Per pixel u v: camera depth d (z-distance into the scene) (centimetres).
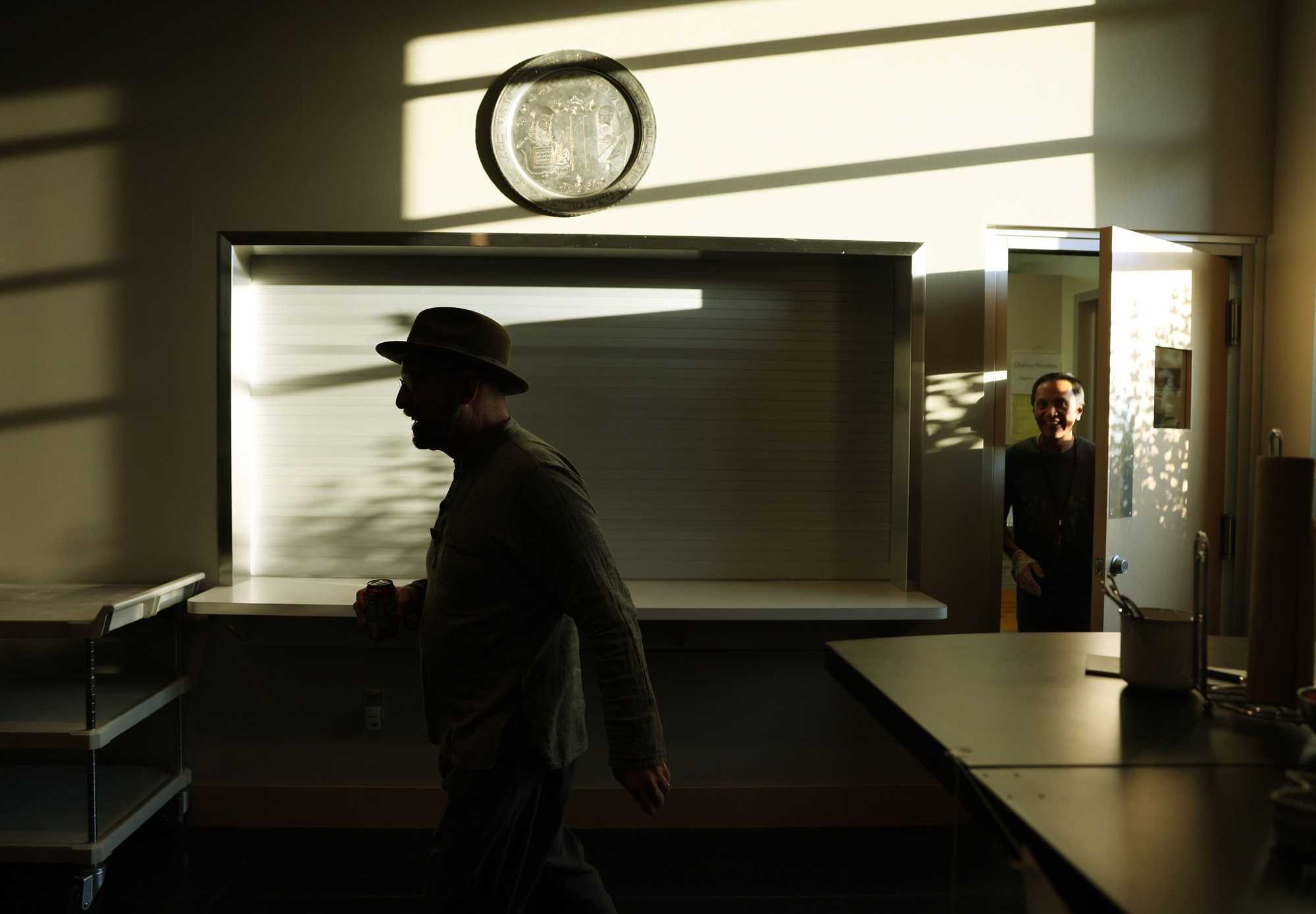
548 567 175
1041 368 763
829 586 334
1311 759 114
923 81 329
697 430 344
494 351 190
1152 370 317
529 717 176
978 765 112
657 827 329
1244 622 347
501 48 321
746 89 325
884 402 347
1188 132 336
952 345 331
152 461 321
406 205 321
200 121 319
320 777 326
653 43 323
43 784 302
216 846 307
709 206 325
